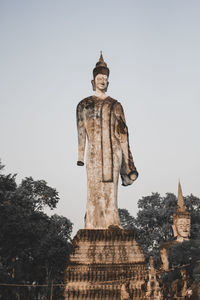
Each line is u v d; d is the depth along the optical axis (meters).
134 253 26.06
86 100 30.38
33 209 52.31
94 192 27.86
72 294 23.42
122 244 25.95
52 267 52.34
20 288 48.25
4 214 43.25
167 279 24.31
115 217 27.48
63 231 54.28
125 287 22.69
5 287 43.69
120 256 25.36
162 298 21.08
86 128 29.64
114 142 29.19
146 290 20.86
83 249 25.06
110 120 29.42
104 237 25.69
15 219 43.06
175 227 30.62
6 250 44.62
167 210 61.31
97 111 29.56
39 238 46.81
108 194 27.81
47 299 49.22
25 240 44.25
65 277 24.33
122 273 24.67
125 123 29.86
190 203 61.25
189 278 22.62
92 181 28.12
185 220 30.41
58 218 55.03
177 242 28.62
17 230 43.41
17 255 46.56
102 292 23.77
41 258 49.38
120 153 29.34
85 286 23.81
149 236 61.88
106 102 30.06
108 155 28.48
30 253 49.88
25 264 50.88
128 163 28.97
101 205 27.47
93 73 31.72
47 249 47.88
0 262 44.12
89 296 23.56
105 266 24.67
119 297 23.78
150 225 64.06
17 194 46.28
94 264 24.58
